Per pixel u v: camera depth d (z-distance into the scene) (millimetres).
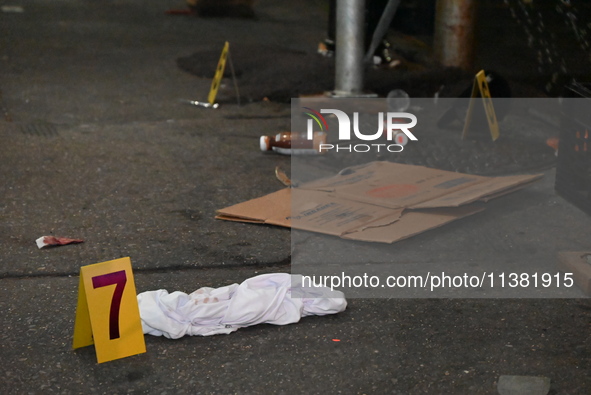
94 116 10688
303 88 11734
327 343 4750
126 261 4602
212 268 5902
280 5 22609
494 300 5312
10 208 7094
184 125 10227
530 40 15461
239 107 11266
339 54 10953
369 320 5051
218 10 20234
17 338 4828
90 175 8078
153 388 4285
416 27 16141
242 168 8391
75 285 5609
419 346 4707
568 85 6730
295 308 5027
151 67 14094
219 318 4918
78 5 22219
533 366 4457
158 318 4770
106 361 4547
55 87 12445
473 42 13234
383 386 4273
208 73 13289
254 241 6355
